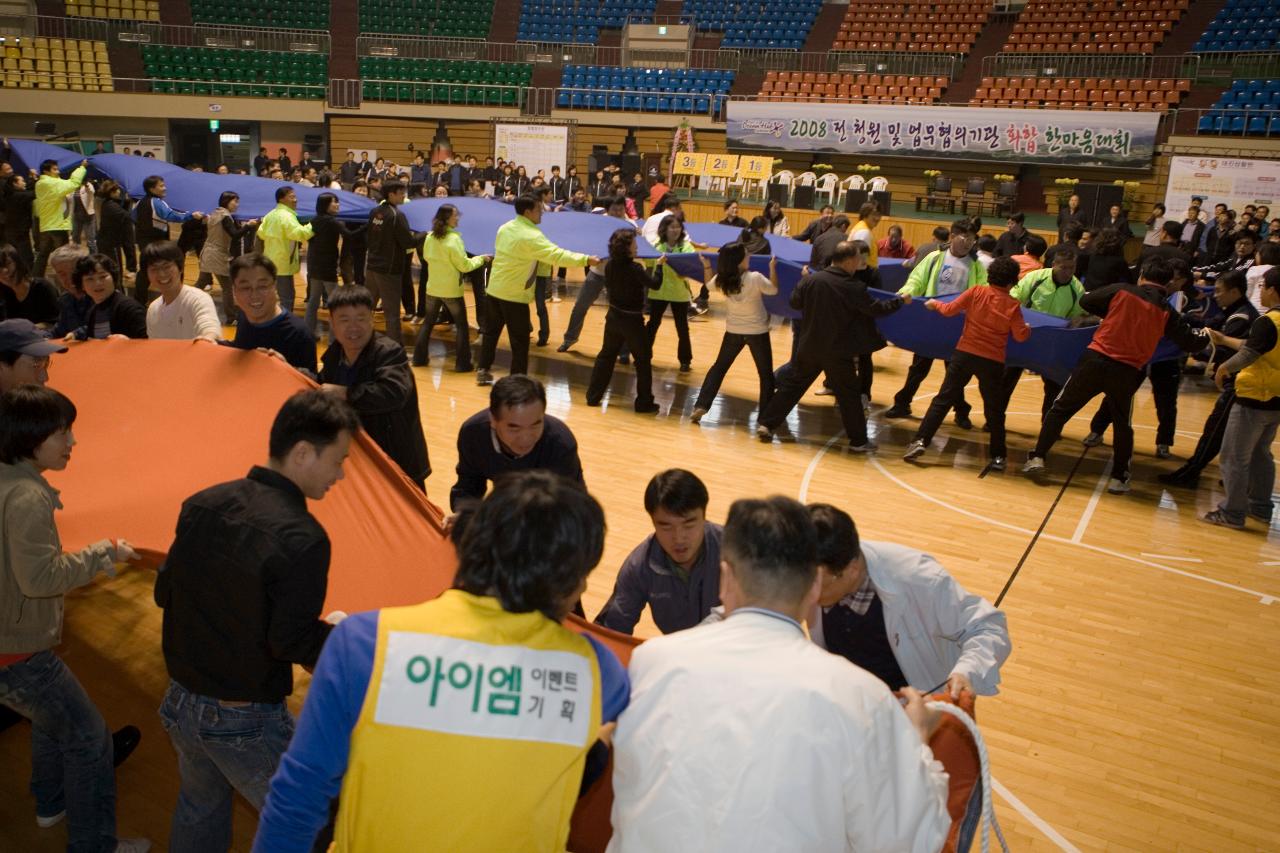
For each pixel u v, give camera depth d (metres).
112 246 11.34
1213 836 3.51
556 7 26.66
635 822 1.68
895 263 10.06
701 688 1.69
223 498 2.31
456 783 1.68
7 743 3.62
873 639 2.71
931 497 6.78
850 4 25.05
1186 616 5.22
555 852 1.76
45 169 12.26
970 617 2.58
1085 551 6.01
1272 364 6.21
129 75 22.45
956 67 22.58
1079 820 3.55
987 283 8.02
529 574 1.70
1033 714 4.22
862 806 1.64
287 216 9.83
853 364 7.46
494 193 16.67
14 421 2.62
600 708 1.74
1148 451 8.12
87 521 3.23
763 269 8.73
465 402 8.27
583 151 23.55
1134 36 21.80
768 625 1.79
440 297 9.13
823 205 19.75
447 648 1.70
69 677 2.89
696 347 11.02
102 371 3.90
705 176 20.61
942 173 20.27
